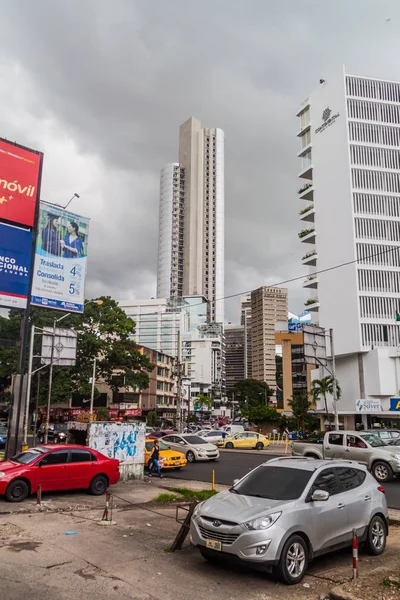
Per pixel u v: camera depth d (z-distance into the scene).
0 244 18.39
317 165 63.12
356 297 54.16
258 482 8.12
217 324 162.75
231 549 6.63
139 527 10.21
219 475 21.17
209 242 198.12
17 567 7.13
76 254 21.27
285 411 104.06
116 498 14.19
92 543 8.69
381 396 51.03
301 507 7.16
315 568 7.48
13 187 18.97
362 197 56.97
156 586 6.47
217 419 125.19
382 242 56.09
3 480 12.82
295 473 8.03
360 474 8.80
